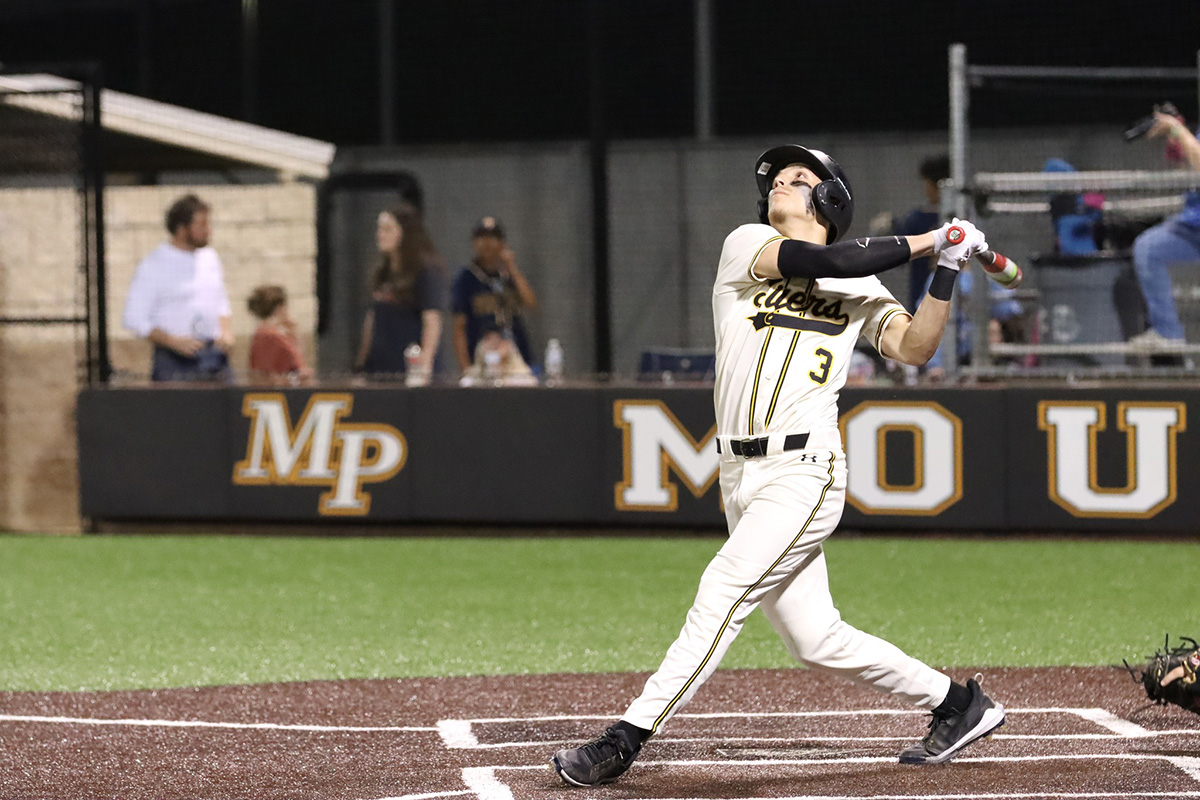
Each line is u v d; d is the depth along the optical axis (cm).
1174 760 1115
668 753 1163
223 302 2834
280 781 1105
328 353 3772
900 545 2383
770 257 1024
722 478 1075
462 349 2978
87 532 2719
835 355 1040
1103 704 1334
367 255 3816
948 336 2498
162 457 2680
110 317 2914
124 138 3250
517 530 2595
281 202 3131
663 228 3700
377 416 2609
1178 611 1833
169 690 1465
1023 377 2486
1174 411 2338
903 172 3462
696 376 2681
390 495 2608
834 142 3503
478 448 2578
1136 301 2398
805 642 1051
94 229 2725
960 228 1013
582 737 1245
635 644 1692
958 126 2409
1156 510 2355
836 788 1044
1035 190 2362
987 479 2409
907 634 1720
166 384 2734
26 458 2773
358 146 4022
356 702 1400
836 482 1028
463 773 1116
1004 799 1008
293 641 1727
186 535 2666
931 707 1079
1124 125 3409
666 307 3706
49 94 2655
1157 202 2484
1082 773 1080
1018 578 2080
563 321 3772
